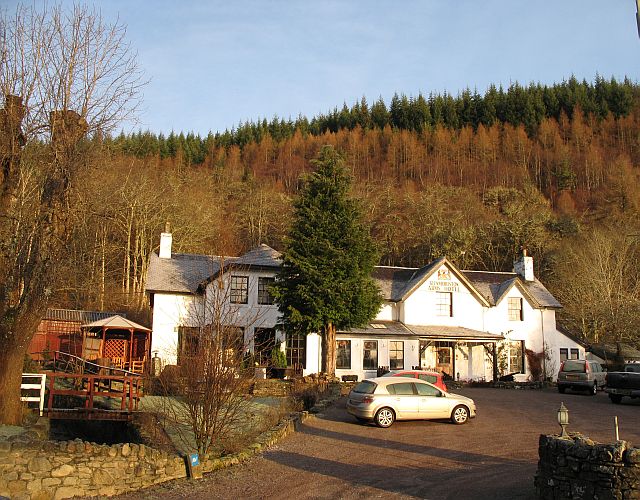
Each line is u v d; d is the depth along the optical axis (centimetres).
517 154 9975
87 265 4338
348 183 3122
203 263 3641
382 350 3562
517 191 8250
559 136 10062
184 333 1564
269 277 3425
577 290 5147
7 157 1580
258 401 2289
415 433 1675
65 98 1579
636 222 6400
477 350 3919
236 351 1394
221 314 1505
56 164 1551
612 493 862
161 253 3650
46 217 1541
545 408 2294
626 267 5047
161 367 3011
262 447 1431
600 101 11194
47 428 1590
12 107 1563
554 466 948
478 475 1177
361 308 2948
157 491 1105
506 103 11588
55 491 1070
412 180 9194
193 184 6638
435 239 6556
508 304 4034
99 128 1627
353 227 2997
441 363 3831
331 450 1434
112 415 1791
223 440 1404
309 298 2881
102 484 1102
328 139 10238
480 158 10112
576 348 4109
